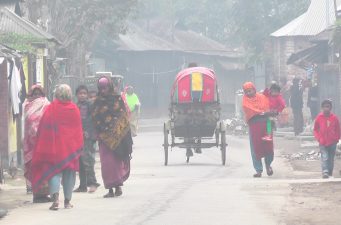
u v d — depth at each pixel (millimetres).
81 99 26500
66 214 20625
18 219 19922
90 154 26250
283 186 25734
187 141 39000
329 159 31047
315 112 57594
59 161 22062
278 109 32250
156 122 103062
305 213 19859
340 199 22359
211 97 38562
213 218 19000
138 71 113125
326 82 54469
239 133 66250
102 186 28359
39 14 62500
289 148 48062
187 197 23234
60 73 58562
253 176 31766
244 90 31656
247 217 19141
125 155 24250
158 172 34500
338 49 53000
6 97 34250
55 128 22234
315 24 81750
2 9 44625
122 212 20484
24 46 39094
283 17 102688
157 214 19875
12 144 35906
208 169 35906
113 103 24328
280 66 88188
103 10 72938
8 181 31125
